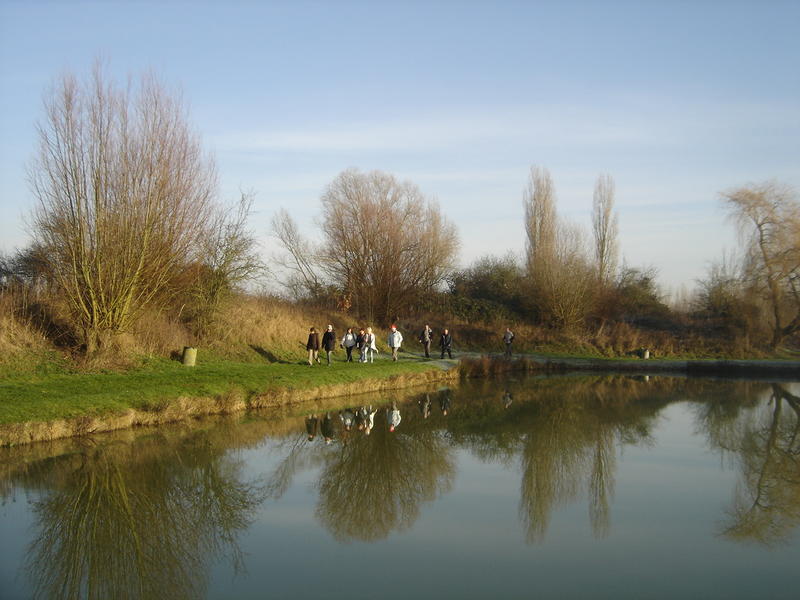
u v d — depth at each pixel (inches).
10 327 799.1
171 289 960.9
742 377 1435.8
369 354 1358.3
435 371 1240.8
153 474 533.6
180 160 904.9
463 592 323.6
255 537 406.9
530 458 637.9
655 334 1798.7
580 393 1135.6
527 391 1152.8
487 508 473.7
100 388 730.8
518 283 2095.2
